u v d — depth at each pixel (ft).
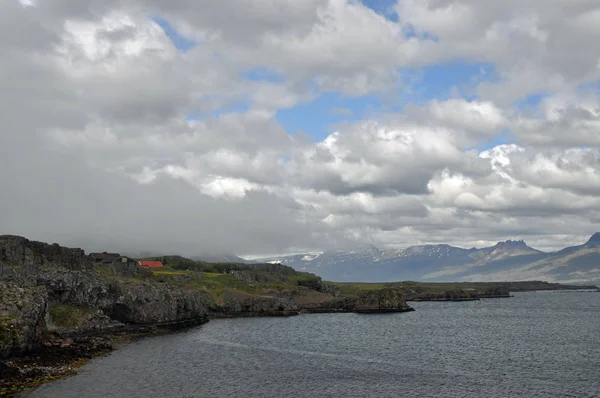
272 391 273.54
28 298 357.41
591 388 279.69
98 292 525.75
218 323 650.84
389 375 315.78
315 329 579.89
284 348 426.51
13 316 328.08
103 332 489.26
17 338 316.40
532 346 437.58
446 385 288.71
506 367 341.00
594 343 453.58
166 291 634.84
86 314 498.69
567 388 280.31
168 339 472.03
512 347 432.66
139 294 581.12
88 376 293.02
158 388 274.16
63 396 249.14
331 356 386.32
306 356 385.50
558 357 379.14
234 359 368.27
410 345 447.42
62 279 488.85
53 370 299.17
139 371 315.17
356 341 474.08
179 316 639.35
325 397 262.67
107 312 541.75
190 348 417.69
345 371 327.67
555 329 572.92
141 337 484.33
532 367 340.18
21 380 271.69
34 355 328.49
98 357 357.20
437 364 353.51
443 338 497.05
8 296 350.43
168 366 335.06
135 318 569.23
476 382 295.89
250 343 456.04
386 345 447.01
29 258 501.97
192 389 274.16
